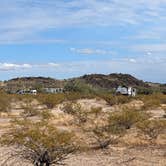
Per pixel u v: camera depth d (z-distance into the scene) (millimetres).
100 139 26297
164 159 22609
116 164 21219
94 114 38156
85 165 20547
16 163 20141
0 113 50969
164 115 45438
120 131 27766
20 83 168000
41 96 68188
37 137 17359
